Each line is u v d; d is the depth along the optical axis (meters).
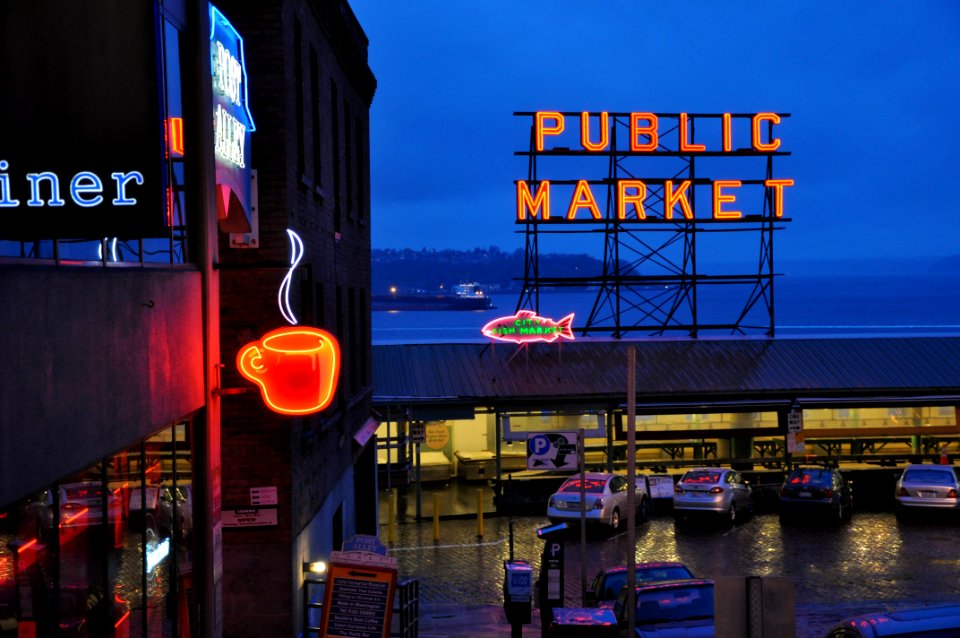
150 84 7.99
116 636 8.97
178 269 10.97
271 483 15.24
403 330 182.75
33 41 7.94
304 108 17.05
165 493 10.48
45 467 7.34
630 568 12.48
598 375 34.97
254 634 15.21
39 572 7.43
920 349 37.38
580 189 40.66
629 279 40.59
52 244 8.03
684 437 35.44
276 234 15.31
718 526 29.19
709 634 12.68
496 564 24.38
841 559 24.17
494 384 33.91
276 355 11.65
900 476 33.22
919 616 9.22
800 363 36.31
